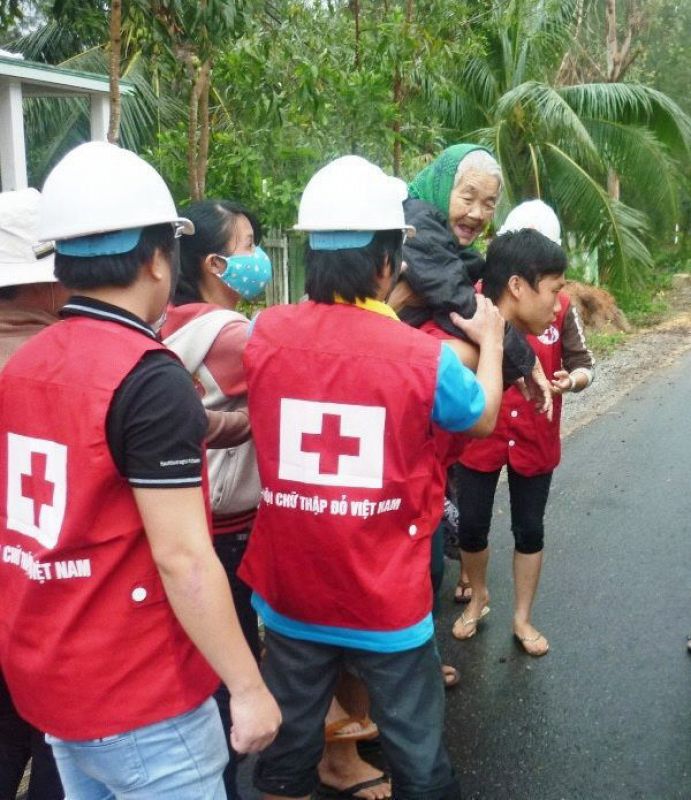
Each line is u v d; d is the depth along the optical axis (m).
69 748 1.60
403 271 2.27
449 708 3.10
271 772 2.13
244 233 2.43
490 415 1.98
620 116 12.77
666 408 7.48
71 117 11.76
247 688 1.53
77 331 1.54
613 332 11.37
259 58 5.95
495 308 2.20
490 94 11.83
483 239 9.98
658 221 13.57
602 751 2.85
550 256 2.56
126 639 1.52
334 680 2.12
